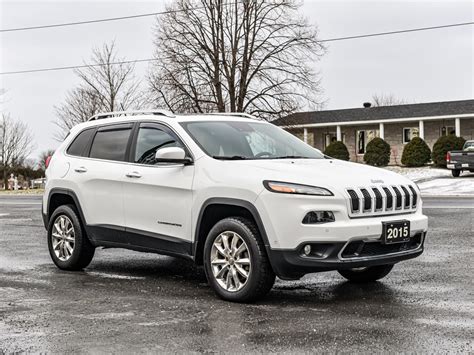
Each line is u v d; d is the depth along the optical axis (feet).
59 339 15.47
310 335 15.53
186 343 14.99
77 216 25.34
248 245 19.02
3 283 23.06
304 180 18.58
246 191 19.10
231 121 23.49
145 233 22.44
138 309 18.65
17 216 53.01
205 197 20.21
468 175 104.32
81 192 24.80
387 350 14.21
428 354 13.91
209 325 16.65
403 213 19.92
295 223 18.20
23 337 15.67
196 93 115.44
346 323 16.66
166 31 118.32
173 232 21.50
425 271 24.38
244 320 17.13
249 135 22.82
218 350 14.42
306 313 17.89
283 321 16.98
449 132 137.90
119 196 23.35
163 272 25.34
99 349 14.61
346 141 150.41
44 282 23.22
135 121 23.98
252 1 115.34
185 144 21.58
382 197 19.22
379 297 19.97
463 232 36.01
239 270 19.30
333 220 18.24
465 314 17.51
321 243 18.16
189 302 19.56
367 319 17.07
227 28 117.50
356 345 14.62
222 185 19.74
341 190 18.45
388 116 140.87
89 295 20.77
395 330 15.89
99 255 30.09
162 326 16.60
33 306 19.19
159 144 22.62
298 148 23.35
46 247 33.42
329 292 20.88
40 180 152.15
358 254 18.63
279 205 18.43
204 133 22.03
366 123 142.10
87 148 25.53
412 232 19.76
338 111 153.48
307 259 18.19
